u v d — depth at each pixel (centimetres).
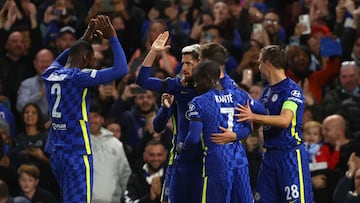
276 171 2722
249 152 3347
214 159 2580
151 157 3350
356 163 3228
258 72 3834
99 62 3819
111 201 3438
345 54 4003
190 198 2677
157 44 2689
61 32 4066
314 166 3397
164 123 2775
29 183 3344
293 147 2714
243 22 4153
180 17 4375
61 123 2633
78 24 4219
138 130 3659
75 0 4391
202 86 2602
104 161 3447
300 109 2712
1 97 3888
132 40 4244
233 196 2603
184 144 2570
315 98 3888
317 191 3375
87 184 2636
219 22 4156
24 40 4094
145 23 4253
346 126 3484
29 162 3497
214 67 2597
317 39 4056
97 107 3475
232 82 2650
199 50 2684
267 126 2731
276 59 2717
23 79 4053
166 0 4347
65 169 2633
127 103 3712
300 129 2731
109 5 4209
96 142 3462
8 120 3797
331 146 3444
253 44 3894
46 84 2662
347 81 3750
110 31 2653
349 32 4003
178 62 4022
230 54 4066
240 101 2616
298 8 4378
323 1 4209
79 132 2633
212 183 2580
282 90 2706
